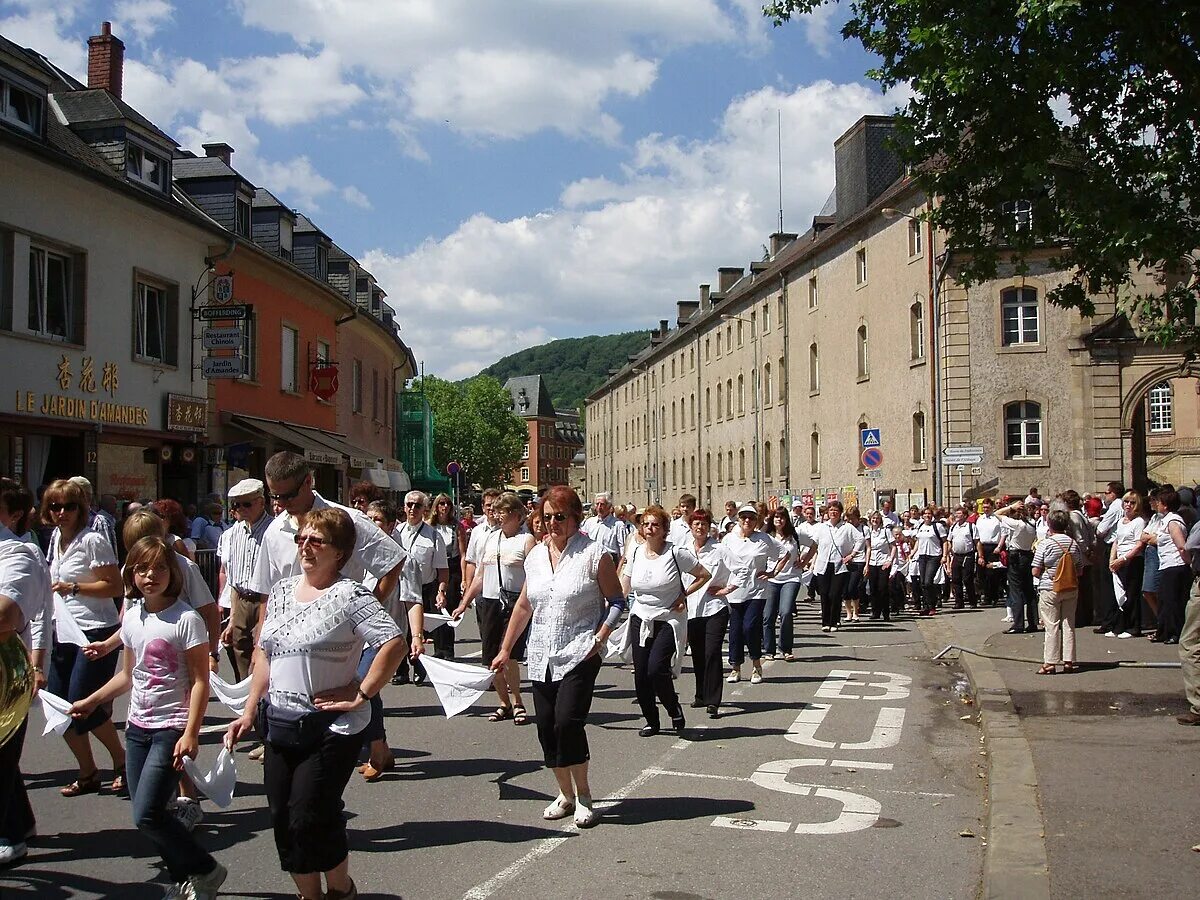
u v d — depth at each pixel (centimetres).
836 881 565
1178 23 888
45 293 1950
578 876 573
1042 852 579
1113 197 971
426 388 12006
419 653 860
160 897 542
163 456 2277
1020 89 977
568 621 676
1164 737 877
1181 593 1423
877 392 4066
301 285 2980
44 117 1986
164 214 2208
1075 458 3425
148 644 542
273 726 474
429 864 594
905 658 1503
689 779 794
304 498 728
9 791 569
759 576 1291
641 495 8712
